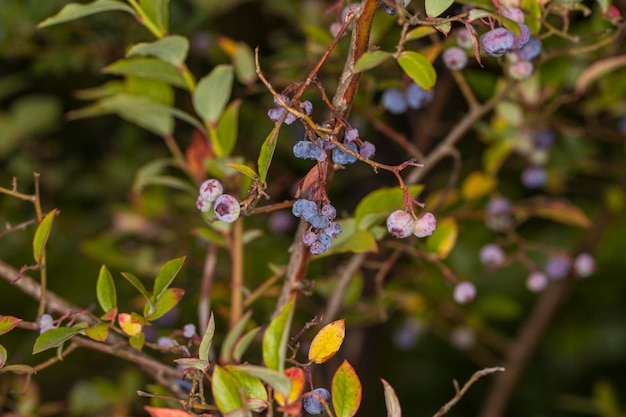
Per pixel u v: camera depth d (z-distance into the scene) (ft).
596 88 4.47
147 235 5.09
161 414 3.06
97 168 6.13
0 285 6.20
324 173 3.14
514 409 7.27
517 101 4.14
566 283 5.16
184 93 5.47
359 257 3.85
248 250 5.10
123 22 4.83
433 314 4.94
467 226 5.70
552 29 3.59
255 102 5.52
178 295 3.30
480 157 5.39
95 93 4.01
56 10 4.71
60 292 5.90
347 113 3.21
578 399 6.55
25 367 3.26
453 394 7.27
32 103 5.52
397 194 3.52
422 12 3.95
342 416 3.13
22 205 5.80
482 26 3.46
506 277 6.51
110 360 5.16
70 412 4.62
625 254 6.58
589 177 6.13
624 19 3.87
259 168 3.17
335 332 3.18
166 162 3.99
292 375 3.09
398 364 7.26
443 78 4.64
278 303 3.38
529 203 4.59
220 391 3.05
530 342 5.22
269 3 5.20
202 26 5.38
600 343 7.38
